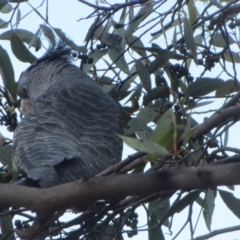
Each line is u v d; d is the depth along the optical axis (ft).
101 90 35.12
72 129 30.60
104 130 31.42
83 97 33.76
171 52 30.78
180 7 30.63
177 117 29.66
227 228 26.66
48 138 28.81
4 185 18.45
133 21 33.17
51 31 33.83
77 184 18.20
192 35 29.25
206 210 31.78
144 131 33.14
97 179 18.12
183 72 32.76
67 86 34.94
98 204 31.14
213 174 17.46
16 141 29.96
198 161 26.58
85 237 30.86
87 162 27.73
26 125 30.66
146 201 30.01
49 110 32.17
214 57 32.04
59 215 25.30
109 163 29.50
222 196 31.55
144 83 31.19
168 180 17.78
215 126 24.41
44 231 28.94
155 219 33.27
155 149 18.10
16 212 25.82
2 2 32.42
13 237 30.63
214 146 30.66
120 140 32.04
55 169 25.98
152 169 26.27
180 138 22.47
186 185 17.71
